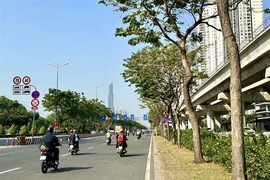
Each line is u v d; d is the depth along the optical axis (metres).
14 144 37.09
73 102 62.03
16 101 87.31
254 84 34.84
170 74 27.45
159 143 35.06
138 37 14.36
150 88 29.53
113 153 22.62
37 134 60.06
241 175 7.92
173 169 12.45
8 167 14.29
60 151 24.89
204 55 26.86
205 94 49.22
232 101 8.16
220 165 13.12
